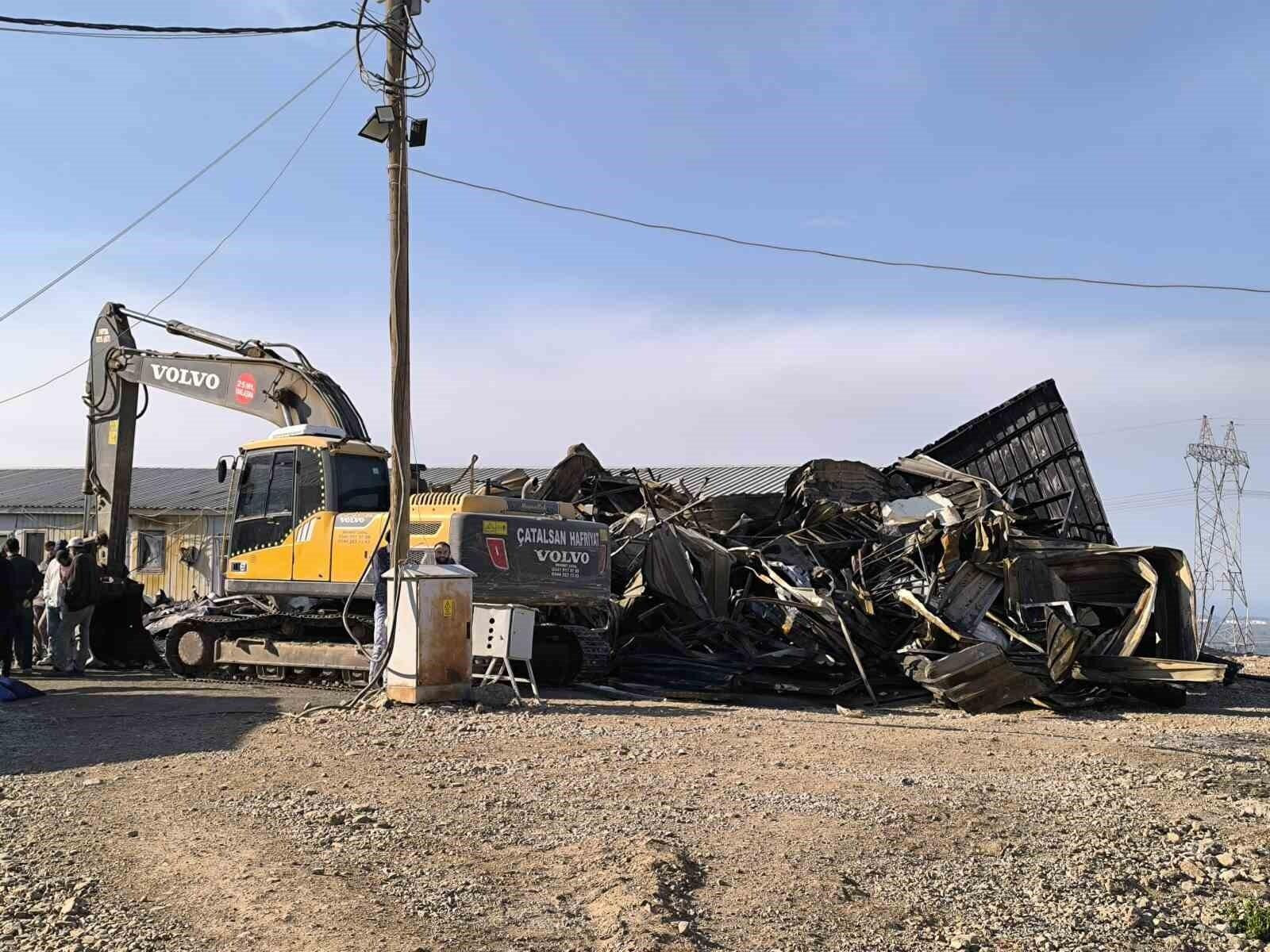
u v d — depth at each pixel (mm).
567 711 11891
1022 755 10008
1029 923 5703
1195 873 6555
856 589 16797
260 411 16656
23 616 16922
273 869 6012
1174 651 15711
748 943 5188
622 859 6219
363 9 12055
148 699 12867
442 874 5973
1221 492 70188
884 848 6719
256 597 15836
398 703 11695
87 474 18172
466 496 14227
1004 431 22328
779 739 10406
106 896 5566
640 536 18109
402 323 12484
